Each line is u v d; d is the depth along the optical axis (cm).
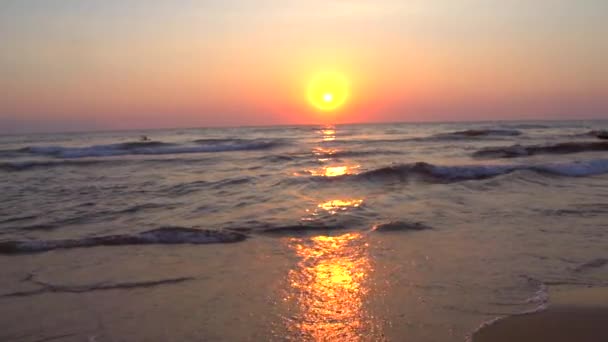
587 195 1110
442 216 903
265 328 449
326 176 1455
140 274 605
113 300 523
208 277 591
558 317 457
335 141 3797
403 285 550
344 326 450
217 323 461
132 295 537
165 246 731
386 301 506
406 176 1435
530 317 459
